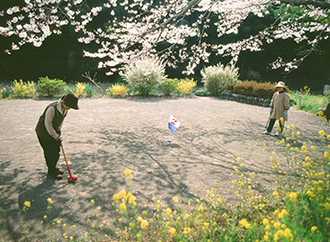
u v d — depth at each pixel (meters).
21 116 9.22
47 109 3.58
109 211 3.08
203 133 7.16
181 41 8.00
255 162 4.79
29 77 27.50
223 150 5.60
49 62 27.45
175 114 10.17
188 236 2.25
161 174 4.25
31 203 3.25
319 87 32.75
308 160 2.68
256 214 2.75
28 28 5.50
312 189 2.42
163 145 5.99
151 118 9.31
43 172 4.25
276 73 36.41
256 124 8.39
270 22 30.42
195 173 4.27
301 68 35.16
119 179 4.03
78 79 27.48
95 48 26.94
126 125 8.12
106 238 2.54
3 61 26.58
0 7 20.38
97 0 25.14
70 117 9.28
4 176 4.07
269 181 3.86
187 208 3.12
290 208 2.10
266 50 32.69
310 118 9.50
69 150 5.52
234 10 7.41
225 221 2.65
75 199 3.38
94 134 6.94
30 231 2.67
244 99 14.33
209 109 11.55
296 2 5.07
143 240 2.46
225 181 3.93
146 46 6.65
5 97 14.11
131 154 5.31
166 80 16.72
